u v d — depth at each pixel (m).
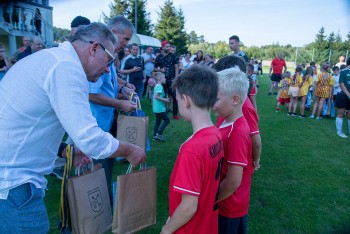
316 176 4.28
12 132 1.41
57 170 3.68
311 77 8.95
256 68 16.56
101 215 1.75
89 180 1.70
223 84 1.72
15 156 1.43
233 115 1.78
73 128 1.38
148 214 1.91
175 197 1.41
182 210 1.32
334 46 28.02
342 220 3.11
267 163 4.75
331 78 8.55
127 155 1.68
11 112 1.39
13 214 1.45
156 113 5.62
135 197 1.83
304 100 8.92
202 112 1.43
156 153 5.01
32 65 1.41
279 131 6.98
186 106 1.45
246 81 1.76
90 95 2.45
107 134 1.54
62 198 1.65
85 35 1.58
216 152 1.44
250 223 3.01
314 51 27.78
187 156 1.32
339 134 6.71
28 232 1.50
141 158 1.76
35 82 1.39
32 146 1.47
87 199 1.67
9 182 1.42
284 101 9.51
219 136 1.49
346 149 5.67
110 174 2.88
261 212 3.22
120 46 2.64
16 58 5.67
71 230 1.68
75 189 1.63
